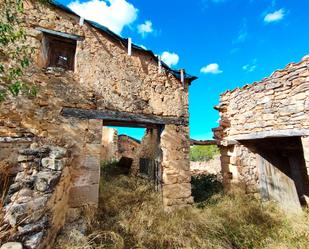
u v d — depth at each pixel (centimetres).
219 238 346
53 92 378
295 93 473
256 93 571
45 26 395
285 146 603
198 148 1888
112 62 450
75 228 305
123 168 905
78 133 383
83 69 414
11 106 338
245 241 345
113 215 390
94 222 340
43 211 211
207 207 482
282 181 654
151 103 482
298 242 341
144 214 383
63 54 470
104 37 454
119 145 1336
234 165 604
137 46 482
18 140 323
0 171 270
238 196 549
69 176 340
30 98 355
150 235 324
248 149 637
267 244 339
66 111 381
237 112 638
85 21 438
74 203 353
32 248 174
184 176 483
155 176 523
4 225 178
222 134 668
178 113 514
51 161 264
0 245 165
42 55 397
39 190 222
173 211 434
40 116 358
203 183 710
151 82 494
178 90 532
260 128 548
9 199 206
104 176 725
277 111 508
